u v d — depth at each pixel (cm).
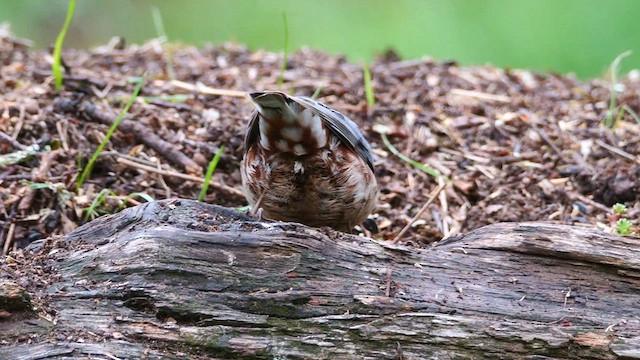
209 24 2150
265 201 880
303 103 765
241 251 708
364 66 1402
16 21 2125
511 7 1873
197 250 702
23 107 1109
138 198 1017
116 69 1359
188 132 1148
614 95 1327
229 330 679
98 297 686
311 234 727
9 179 984
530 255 760
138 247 703
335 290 707
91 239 750
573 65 1795
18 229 925
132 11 2205
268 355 676
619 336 703
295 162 833
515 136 1225
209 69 1392
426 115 1261
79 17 2169
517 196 1089
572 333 702
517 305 727
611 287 748
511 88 1395
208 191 1054
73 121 1105
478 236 780
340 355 684
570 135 1226
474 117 1266
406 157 1167
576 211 1061
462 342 693
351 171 859
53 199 967
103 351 651
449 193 1093
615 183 1085
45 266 719
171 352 666
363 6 2041
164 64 1398
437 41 1902
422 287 727
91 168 1039
